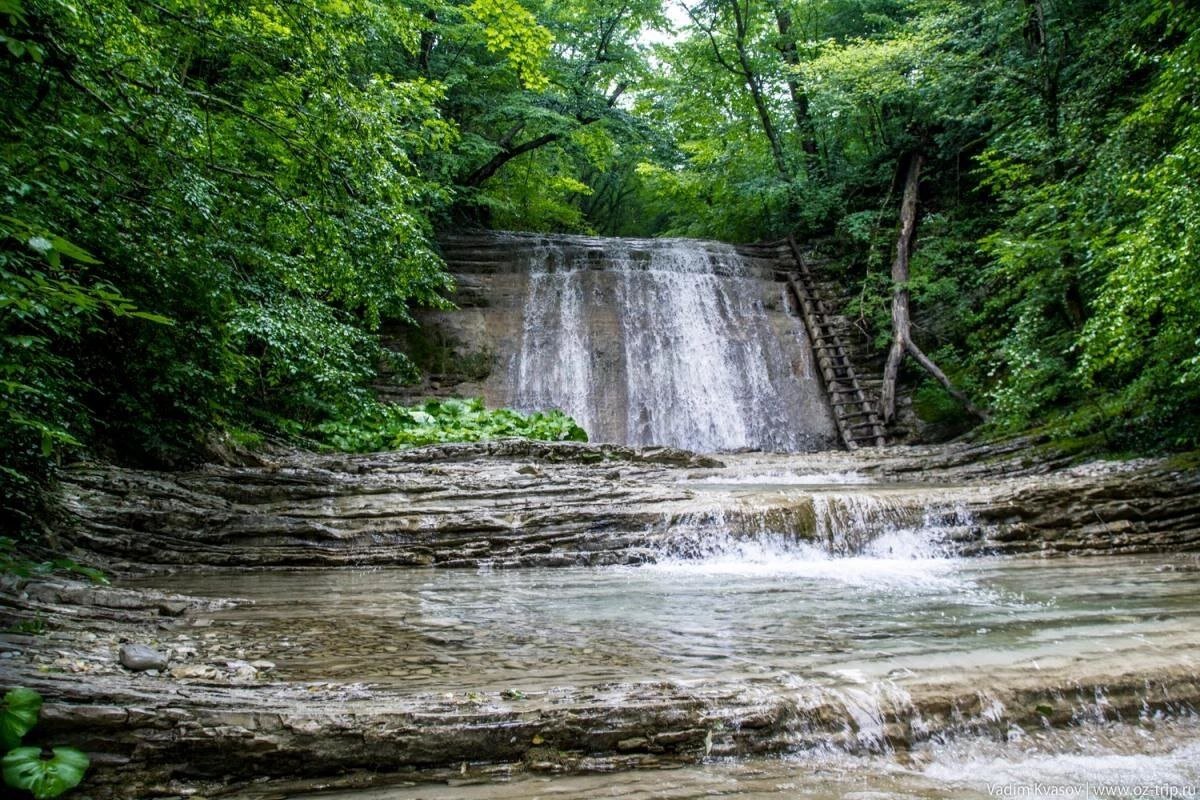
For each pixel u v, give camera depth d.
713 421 20.23
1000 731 3.79
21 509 6.36
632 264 22.95
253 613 5.98
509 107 21.97
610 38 25.00
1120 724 3.94
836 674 4.22
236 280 8.83
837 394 20.27
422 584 7.55
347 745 3.27
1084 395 13.72
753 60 25.89
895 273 20.28
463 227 24.11
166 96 6.92
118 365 8.77
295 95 8.73
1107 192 11.88
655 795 3.07
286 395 13.88
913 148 22.45
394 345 19.53
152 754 3.12
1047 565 8.55
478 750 3.36
